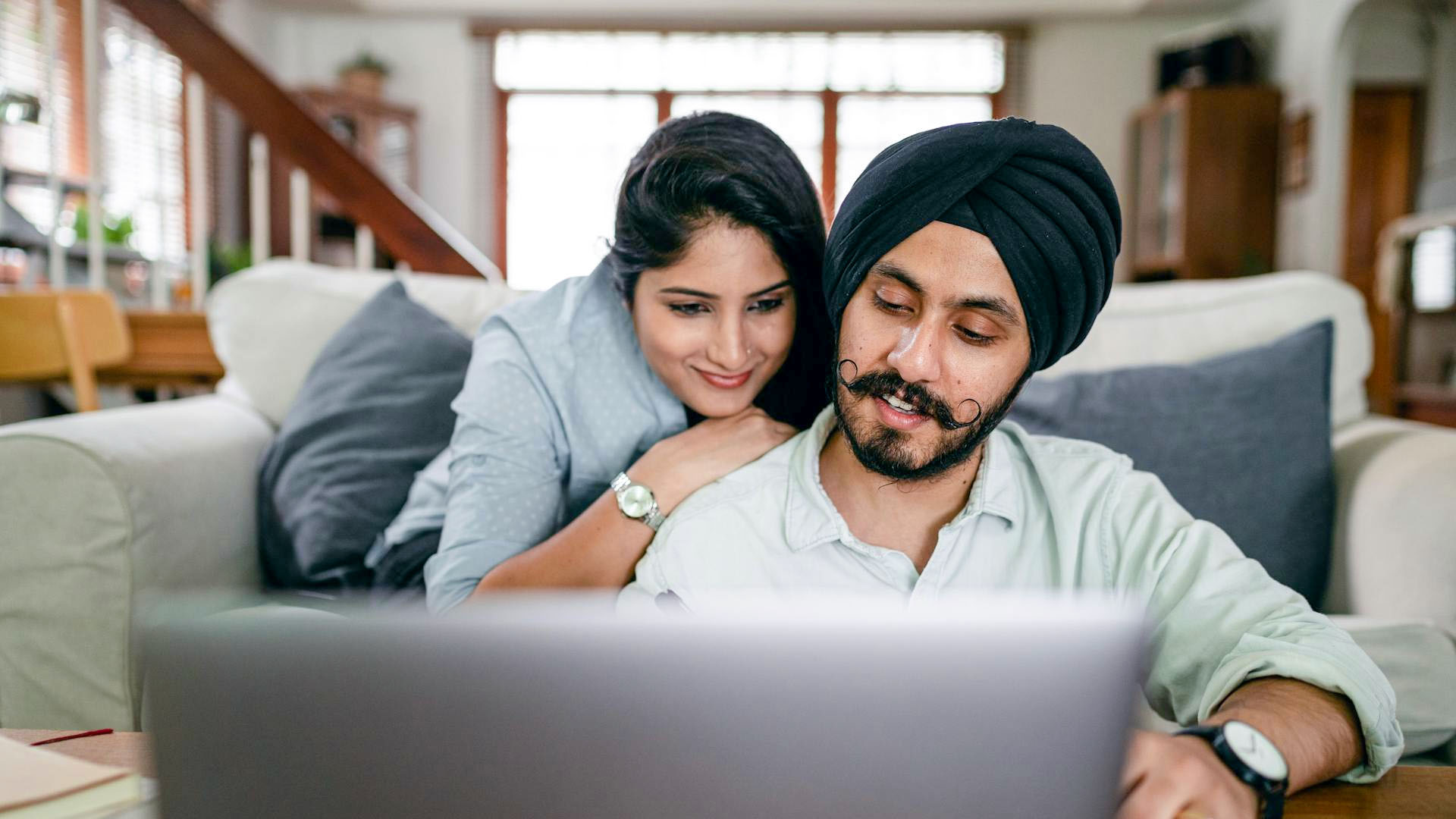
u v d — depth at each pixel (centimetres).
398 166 677
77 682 120
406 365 155
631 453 116
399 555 130
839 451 85
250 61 244
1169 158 625
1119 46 706
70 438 120
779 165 97
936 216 71
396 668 46
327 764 47
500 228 723
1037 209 71
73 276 296
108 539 120
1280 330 157
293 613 47
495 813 47
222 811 47
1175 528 81
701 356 100
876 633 46
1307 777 61
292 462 149
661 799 47
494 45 718
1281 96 601
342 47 716
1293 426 137
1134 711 47
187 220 544
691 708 47
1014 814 47
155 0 241
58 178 258
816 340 105
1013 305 72
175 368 235
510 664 46
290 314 174
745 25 708
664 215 93
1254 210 603
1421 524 126
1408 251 443
